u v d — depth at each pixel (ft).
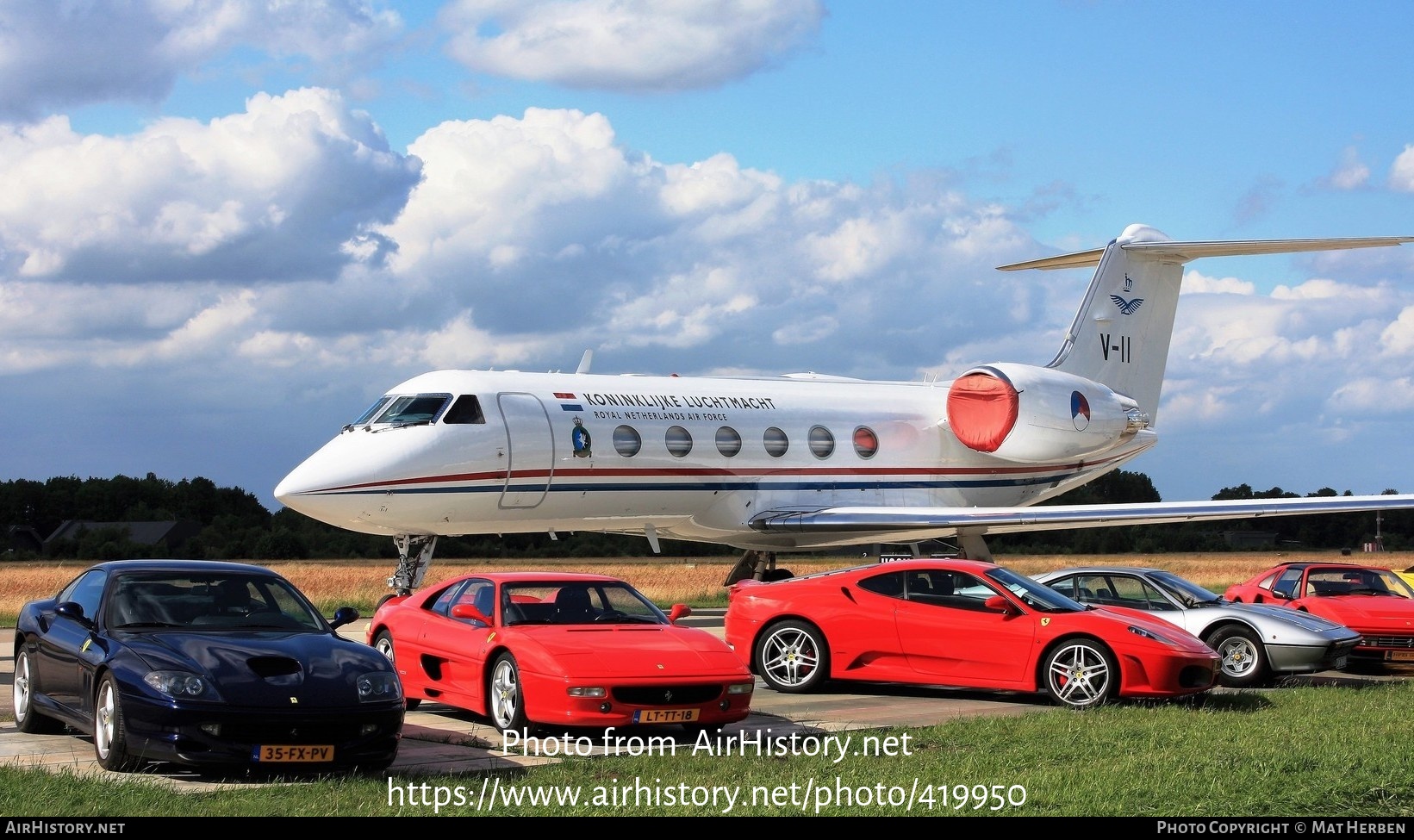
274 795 27.58
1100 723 37.42
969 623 43.60
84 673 31.86
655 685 34.55
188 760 28.40
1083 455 91.56
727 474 78.95
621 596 40.29
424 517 68.64
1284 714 39.86
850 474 85.25
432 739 35.88
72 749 33.55
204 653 30.27
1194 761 31.37
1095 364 96.63
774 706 43.29
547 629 37.06
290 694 29.43
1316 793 28.55
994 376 87.56
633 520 76.54
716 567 175.11
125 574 33.88
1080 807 27.25
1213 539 287.48
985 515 78.64
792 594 46.88
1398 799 28.81
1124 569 53.83
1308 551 282.36
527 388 72.64
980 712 41.93
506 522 71.67
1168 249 96.37
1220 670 47.44
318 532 255.09
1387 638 55.06
